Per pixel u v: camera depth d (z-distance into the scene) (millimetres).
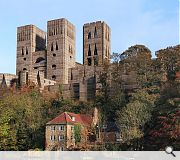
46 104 156750
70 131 119938
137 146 101312
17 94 169125
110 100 148750
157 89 138125
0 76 198625
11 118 128125
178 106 98188
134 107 111000
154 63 165750
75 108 150875
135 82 157625
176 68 158375
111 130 121688
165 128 94625
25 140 123188
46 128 121438
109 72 166500
